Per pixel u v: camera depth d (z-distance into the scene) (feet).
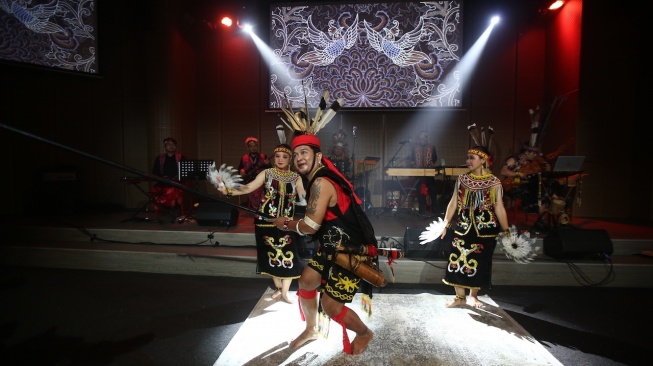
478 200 10.74
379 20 24.07
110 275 14.43
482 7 23.93
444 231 11.52
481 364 8.14
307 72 24.84
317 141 7.62
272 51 25.02
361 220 7.39
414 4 23.84
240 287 13.21
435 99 24.22
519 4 23.80
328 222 7.44
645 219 19.67
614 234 15.70
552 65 22.95
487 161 10.76
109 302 11.80
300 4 24.50
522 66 24.14
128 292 12.65
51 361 8.43
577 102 20.30
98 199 22.85
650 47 19.21
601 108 20.20
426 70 24.13
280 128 12.76
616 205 20.48
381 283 7.34
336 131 25.32
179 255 14.53
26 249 15.24
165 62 22.36
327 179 7.31
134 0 22.65
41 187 20.44
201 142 26.27
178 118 23.50
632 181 20.30
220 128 26.09
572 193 20.75
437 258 13.91
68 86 21.76
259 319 10.37
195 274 14.52
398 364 8.09
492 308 11.34
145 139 23.56
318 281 8.20
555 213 16.10
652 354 8.81
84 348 8.99
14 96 20.27
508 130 24.43
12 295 12.32
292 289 12.96
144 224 17.76
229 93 25.94
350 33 24.30
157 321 10.46
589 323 10.48
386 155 25.17
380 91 24.39
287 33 24.81
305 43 24.68
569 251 13.48
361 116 25.20
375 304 11.68
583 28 19.94
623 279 13.35
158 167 19.38
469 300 11.52
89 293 12.53
